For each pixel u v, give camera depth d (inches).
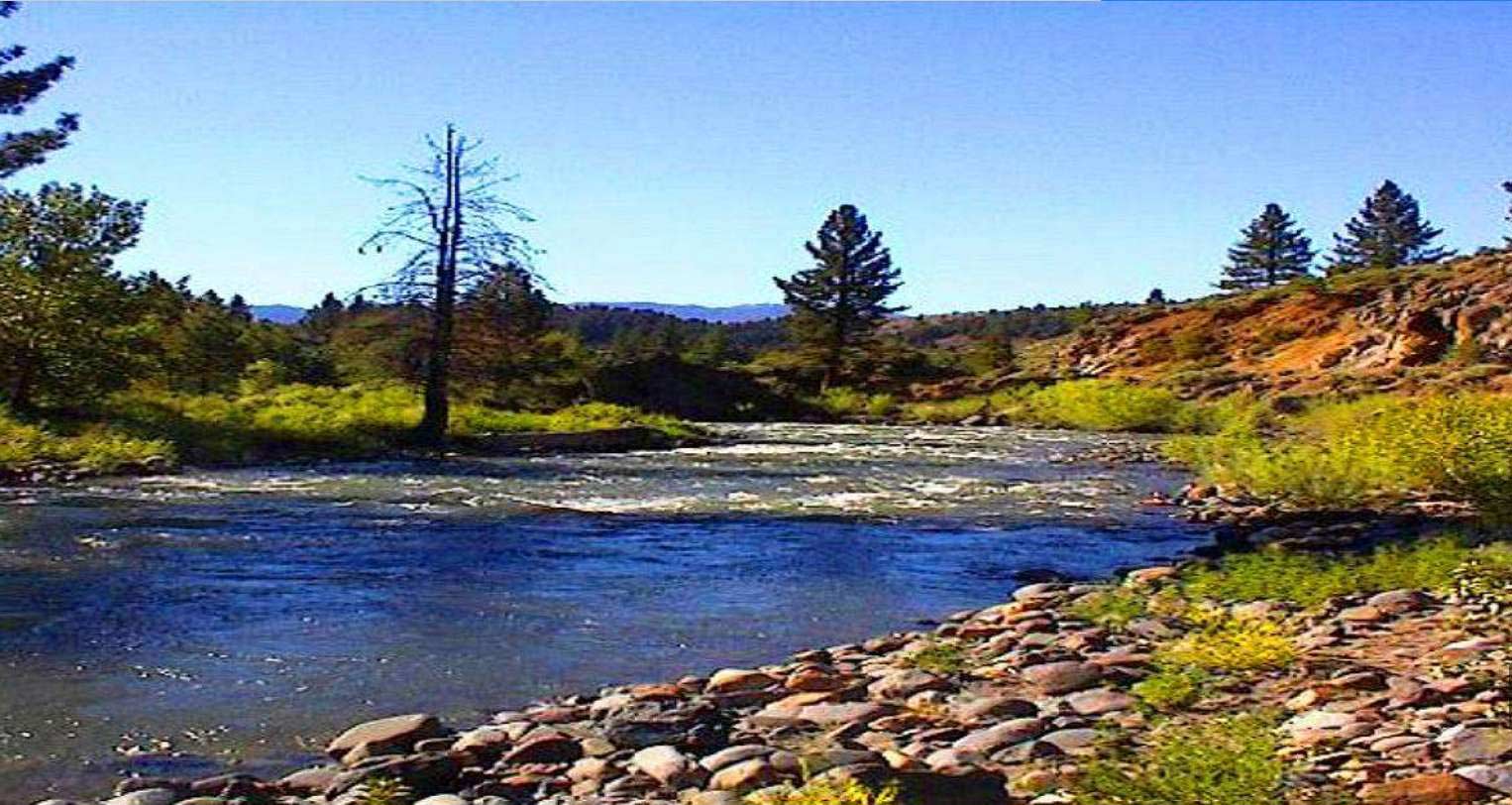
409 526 627.2
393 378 1382.9
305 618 402.3
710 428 1827.0
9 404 1055.6
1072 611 406.0
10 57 1217.4
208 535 580.7
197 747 268.8
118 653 349.4
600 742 261.0
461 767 247.0
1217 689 281.1
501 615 414.3
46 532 578.2
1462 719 232.8
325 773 243.0
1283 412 1731.1
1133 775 203.5
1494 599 366.3
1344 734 228.5
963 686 304.0
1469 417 687.1
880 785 213.0
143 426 1064.8
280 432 1131.9
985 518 697.0
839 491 847.1
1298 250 4232.3
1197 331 2701.8
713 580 488.4
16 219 1123.9
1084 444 1454.2
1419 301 2207.2
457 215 1245.1
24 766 253.8
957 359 3339.1
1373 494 724.7
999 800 209.9
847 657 350.0
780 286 2935.5
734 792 222.2
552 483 889.5
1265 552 525.0
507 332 1307.8
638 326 5108.3
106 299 1149.1
